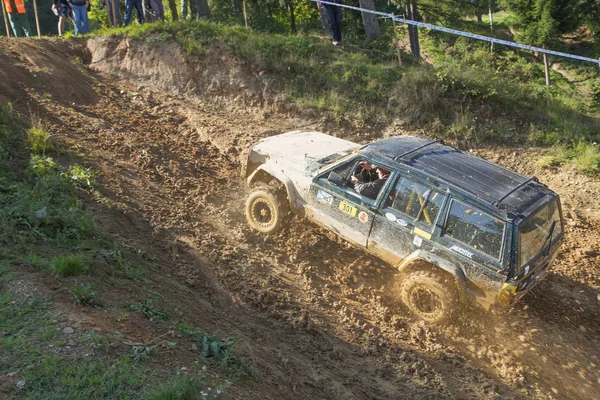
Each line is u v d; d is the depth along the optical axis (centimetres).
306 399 458
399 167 631
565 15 2648
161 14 1658
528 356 595
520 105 1219
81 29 1537
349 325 621
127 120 1088
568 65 3039
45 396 351
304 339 580
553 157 1053
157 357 415
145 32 1360
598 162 1011
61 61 1257
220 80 1260
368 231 658
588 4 2769
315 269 712
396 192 630
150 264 632
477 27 2944
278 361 514
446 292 593
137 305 494
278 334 579
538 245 587
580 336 637
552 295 707
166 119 1135
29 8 3216
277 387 450
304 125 1170
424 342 605
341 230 687
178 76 1280
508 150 1098
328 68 1301
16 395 349
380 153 656
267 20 2311
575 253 804
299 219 782
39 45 1307
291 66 1284
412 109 1185
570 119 1188
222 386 397
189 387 367
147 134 1038
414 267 636
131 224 719
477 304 587
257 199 749
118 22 1688
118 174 839
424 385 541
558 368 586
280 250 738
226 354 450
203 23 1399
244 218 804
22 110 962
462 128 1141
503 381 561
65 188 718
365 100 1216
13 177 721
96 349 401
